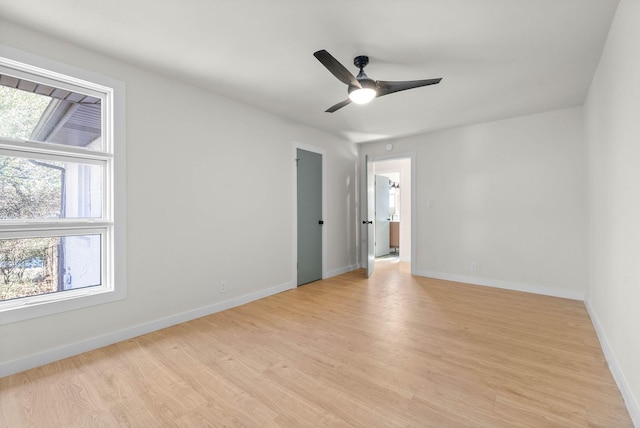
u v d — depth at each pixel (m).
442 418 1.58
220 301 3.26
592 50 2.33
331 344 2.44
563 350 2.32
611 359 2.06
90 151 2.38
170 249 2.83
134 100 2.58
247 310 3.27
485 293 3.87
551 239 3.76
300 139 4.27
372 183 5.30
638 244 1.55
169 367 2.10
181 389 1.85
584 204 3.46
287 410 1.65
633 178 1.64
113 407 1.68
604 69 2.31
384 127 4.44
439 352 2.30
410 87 2.40
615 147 2.02
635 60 1.57
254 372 2.03
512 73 2.71
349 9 1.87
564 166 3.66
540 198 3.82
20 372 2.02
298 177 4.27
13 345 2.01
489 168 4.18
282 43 2.25
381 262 6.22
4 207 2.09
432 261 4.75
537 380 1.92
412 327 2.78
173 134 2.85
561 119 3.67
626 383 1.71
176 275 2.88
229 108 3.33
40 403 1.71
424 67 2.59
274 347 2.39
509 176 4.03
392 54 2.38
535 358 2.20
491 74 2.73
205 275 3.12
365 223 4.87
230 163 3.35
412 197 4.92
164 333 2.66
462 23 2.00
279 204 3.96
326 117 3.99
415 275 4.92
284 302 3.54
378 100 3.36
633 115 1.62
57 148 2.24
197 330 2.73
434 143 4.68
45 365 2.11
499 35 2.13
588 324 2.83
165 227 2.79
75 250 2.37
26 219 2.17
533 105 3.53
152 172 2.70
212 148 3.17
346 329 2.74
